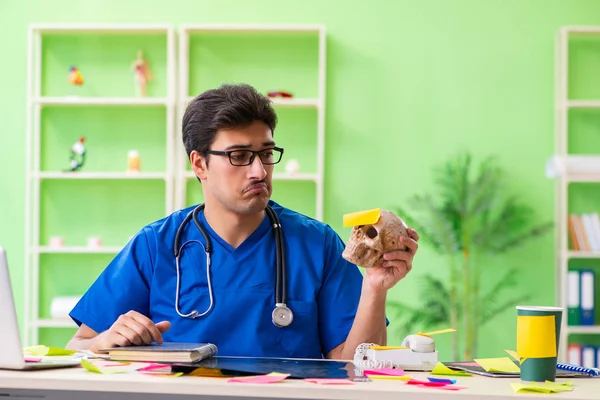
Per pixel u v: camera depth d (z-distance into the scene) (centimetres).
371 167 397
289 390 114
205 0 402
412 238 157
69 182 402
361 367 140
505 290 394
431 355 143
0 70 402
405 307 381
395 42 399
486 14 398
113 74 402
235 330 175
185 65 389
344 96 398
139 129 401
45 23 393
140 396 125
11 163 402
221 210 179
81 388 118
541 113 397
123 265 185
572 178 383
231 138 170
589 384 129
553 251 395
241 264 179
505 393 114
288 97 385
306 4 401
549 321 129
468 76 398
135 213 401
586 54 399
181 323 176
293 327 177
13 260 400
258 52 400
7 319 127
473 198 382
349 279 187
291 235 185
